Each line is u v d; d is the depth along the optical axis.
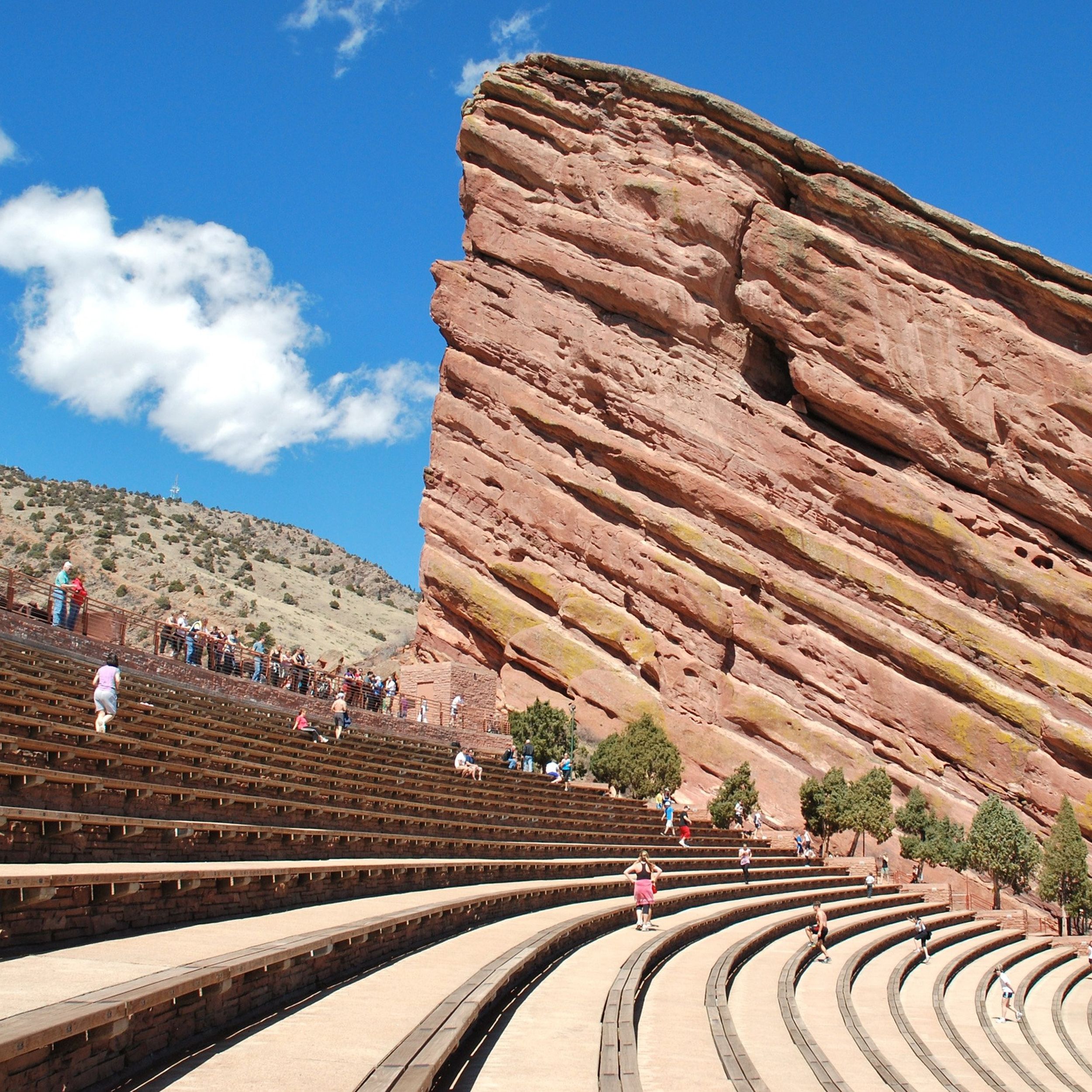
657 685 46.25
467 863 22.44
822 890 35.78
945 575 45.78
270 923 13.41
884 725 44.31
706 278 48.41
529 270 51.78
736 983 20.56
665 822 38.22
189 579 94.88
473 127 53.06
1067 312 45.81
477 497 50.72
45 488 110.06
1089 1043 25.94
